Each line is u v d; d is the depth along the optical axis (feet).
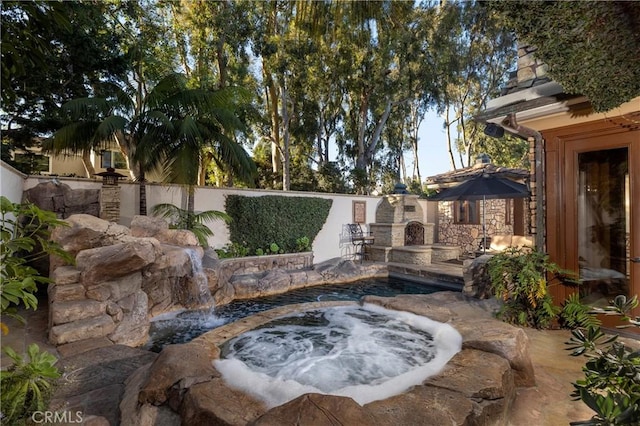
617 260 14.61
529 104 15.07
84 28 35.29
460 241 47.01
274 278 30.63
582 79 8.14
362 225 46.24
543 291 15.11
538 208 16.84
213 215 32.58
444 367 9.26
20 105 35.81
